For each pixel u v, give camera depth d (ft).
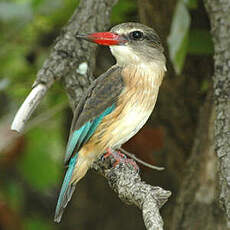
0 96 46.88
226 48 27.02
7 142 40.50
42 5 38.96
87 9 31.17
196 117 37.37
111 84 30.81
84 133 30.17
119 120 30.48
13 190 46.26
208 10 28.02
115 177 27.61
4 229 44.29
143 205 22.94
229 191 25.31
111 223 43.83
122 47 31.17
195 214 33.12
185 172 34.12
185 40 28.63
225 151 25.77
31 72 41.60
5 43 42.57
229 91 26.45
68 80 31.30
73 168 29.94
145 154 39.11
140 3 34.76
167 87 36.94
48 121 45.42
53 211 47.80
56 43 31.04
